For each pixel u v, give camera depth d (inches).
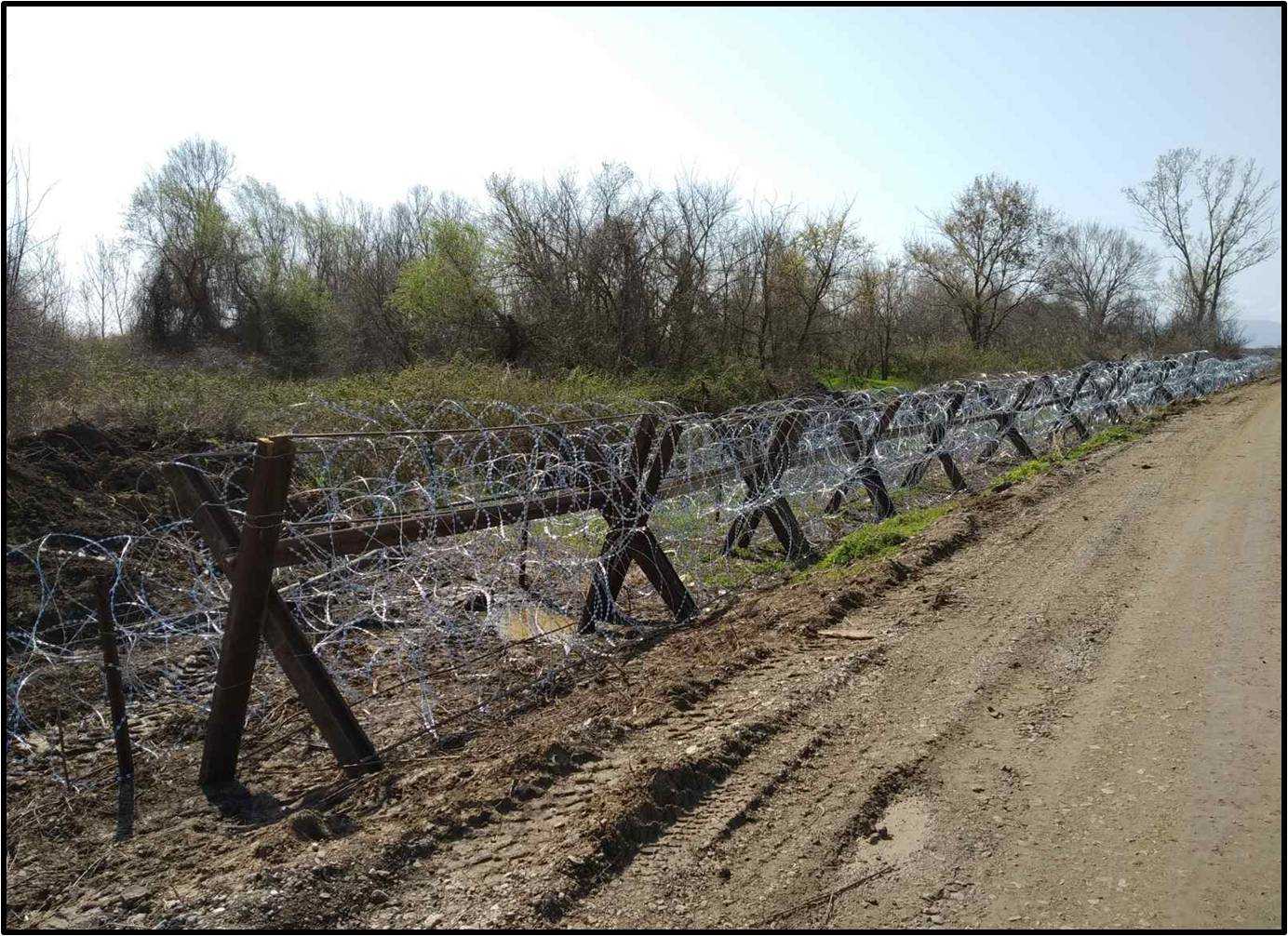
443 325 1147.9
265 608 176.7
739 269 1251.8
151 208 1387.8
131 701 222.2
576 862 139.8
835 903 134.0
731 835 152.6
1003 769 174.1
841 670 225.3
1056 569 311.6
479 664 246.8
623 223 1117.7
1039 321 2100.1
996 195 1780.3
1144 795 161.6
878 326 1529.3
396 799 166.6
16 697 207.6
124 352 1042.7
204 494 180.9
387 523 203.9
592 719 197.9
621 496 276.7
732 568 358.9
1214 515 375.6
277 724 209.2
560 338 1063.0
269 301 1353.3
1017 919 128.9
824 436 396.2
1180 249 2354.8
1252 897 131.0
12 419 383.6
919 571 319.6
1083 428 714.2
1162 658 225.1
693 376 1002.1
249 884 135.3
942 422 485.4
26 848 155.1
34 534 290.2
